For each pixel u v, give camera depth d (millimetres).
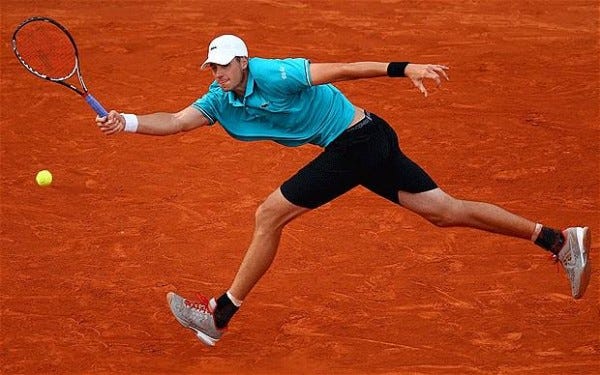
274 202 22391
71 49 24172
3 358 23953
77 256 28359
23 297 26469
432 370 23172
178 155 34531
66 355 24062
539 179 32656
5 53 44656
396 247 28500
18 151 35031
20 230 29766
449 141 35469
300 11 49625
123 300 26297
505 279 26812
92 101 21484
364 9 49750
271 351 24109
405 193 22906
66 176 33156
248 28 47500
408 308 25641
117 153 34781
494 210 23219
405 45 45188
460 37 45969
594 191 31812
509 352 23797
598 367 23188
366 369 23281
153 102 39281
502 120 37094
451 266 27469
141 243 28969
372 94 39500
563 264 23969
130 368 23547
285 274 27312
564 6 49406
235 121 22422
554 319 25078
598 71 41781
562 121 36938
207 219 30281
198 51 44562
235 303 23234
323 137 22156
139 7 50312
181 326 25250
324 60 43750
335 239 29000
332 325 25031
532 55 43625
